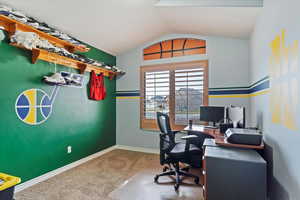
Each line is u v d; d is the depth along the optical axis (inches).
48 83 96.7
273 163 66.6
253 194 57.4
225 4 84.7
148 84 151.3
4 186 51.2
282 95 57.1
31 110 90.0
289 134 52.2
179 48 141.2
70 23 98.9
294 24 48.4
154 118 148.6
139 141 155.3
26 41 76.7
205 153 65.4
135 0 92.2
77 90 119.6
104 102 148.3
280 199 59.9
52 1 80.0
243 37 118.5
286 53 53.8
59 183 92.5
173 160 90.7
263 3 78.5
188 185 91.0
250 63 113.1
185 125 136.8
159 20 117.4
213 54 129.4
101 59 143.0
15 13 72.8
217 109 117.0
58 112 105.5
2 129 78.2
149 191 85.0
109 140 155.2
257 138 69.4
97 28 110.6
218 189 61.0
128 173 105.7
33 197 78.9
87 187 88.6
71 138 114.8
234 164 59.1
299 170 46.3
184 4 92.5
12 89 81.6
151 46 151.3
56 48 90.3
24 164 86.9
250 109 113.7
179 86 139.7
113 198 79.1
